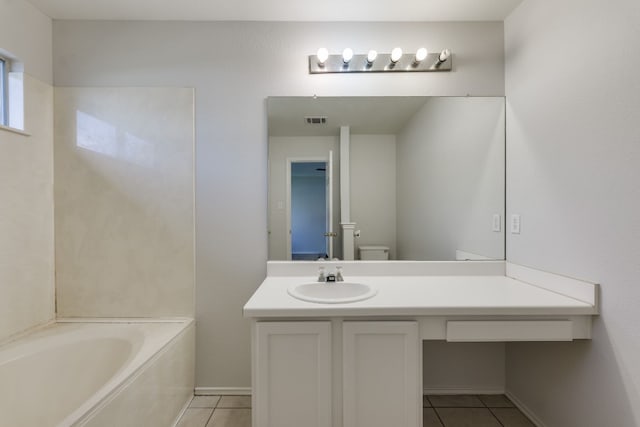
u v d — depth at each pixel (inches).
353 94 76.8
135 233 75.9
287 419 51.9
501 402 74.2
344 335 51.7
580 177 53.4
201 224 76.6
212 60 76.4
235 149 76.7
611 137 47.7
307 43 76.4
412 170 76.9
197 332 76.5
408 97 76.4
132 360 54.8
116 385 47.1
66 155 75.2
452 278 72.8
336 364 52.4
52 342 63.5
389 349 52.0
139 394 52.9
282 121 76.7
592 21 50.8
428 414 69.7
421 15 74.2
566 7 56.2
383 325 51.7
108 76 75.6
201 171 76.5
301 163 77.0
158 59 76.0
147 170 75.9
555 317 52.6
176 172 76.1
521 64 69.3
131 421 50.6
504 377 77.6
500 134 75.6
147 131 75.9
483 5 70.5
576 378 55.6
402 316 52.8
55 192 75.0
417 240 76.5
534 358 66.9
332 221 77.1
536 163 64.5
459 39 76.5
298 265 75.5
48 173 73.6
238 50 76.4
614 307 47.8
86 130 75.4
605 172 48.8
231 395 76.2
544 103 62.0
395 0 68.9
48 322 73.0
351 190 77.2
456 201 76.4
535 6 64.6
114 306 75.8
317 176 77.2
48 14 73.0
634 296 44.8
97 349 66.0
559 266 58.4
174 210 76.2
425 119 76.5
